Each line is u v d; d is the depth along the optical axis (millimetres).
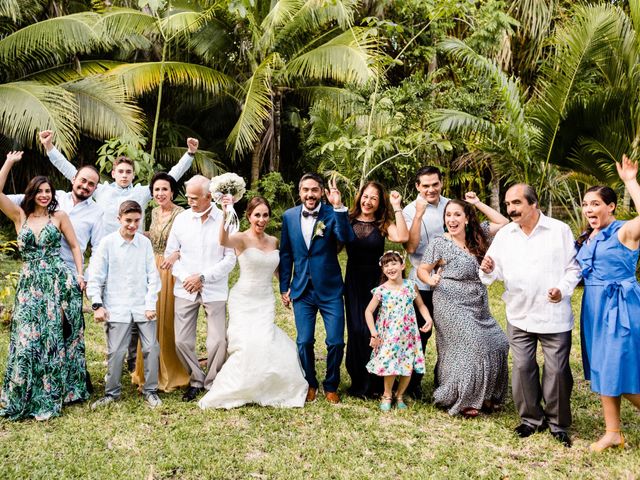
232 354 4398
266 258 4480
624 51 8289
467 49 8469
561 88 8461
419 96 8406
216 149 13695
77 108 10273
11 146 11445
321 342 6164
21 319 4035
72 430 3811
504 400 4418
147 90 11523
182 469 3340
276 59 11836
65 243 4422
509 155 9367
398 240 4504
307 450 3609
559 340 3779
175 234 4605
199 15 10516
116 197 4844
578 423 4188
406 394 4715
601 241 3717
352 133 10555
